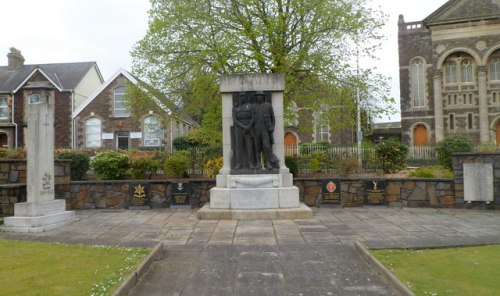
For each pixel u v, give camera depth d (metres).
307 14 18.52
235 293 5.22
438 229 8.91
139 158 18.94
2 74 37.97
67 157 18.34
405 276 5.54
